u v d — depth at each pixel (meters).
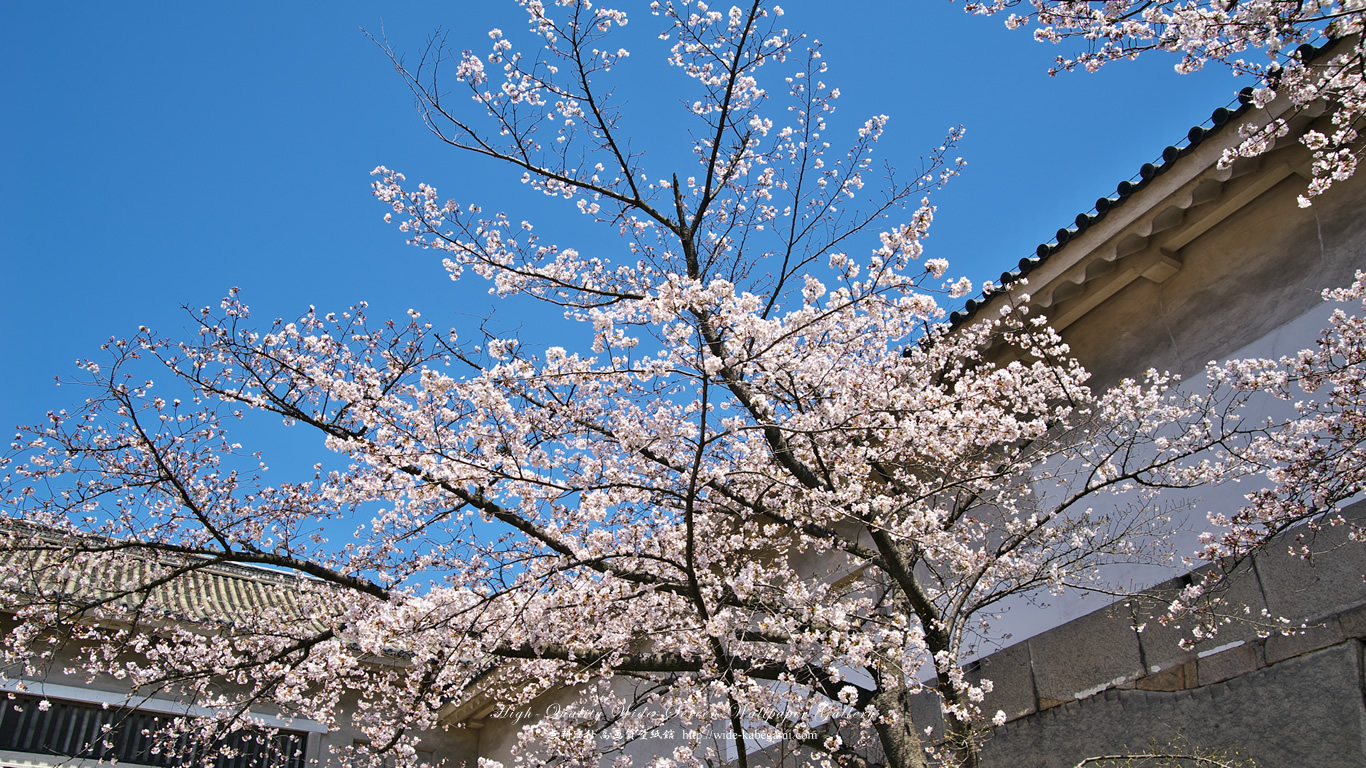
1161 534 8.05
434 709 8.62
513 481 6.92
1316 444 7.27
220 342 7.87
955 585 7.72
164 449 8.17
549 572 6.77
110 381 7.84
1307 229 7.94
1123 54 6.02
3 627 10.62
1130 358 9.02
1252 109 7.35
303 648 7.97
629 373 6.64
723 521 8.77
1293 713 6.75
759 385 7.26
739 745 6.37
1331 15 5.21
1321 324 7.58
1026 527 8.03
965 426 7.32
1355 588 6.73
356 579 7.46
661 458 7.32
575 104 8.51
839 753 6.74
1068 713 8.10
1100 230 8.41
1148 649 7.74
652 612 8.01
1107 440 8.54
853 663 6.37
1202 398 8.20
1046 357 9.66
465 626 7.02
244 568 14.73
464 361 7.39
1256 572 7.33
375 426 7.06
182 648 8.93
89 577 11.05
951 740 6.51
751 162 8.87
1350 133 6.27
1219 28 5.56
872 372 7.53
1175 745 7.28
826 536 7.25
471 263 8.52
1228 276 8.41
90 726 10.95
